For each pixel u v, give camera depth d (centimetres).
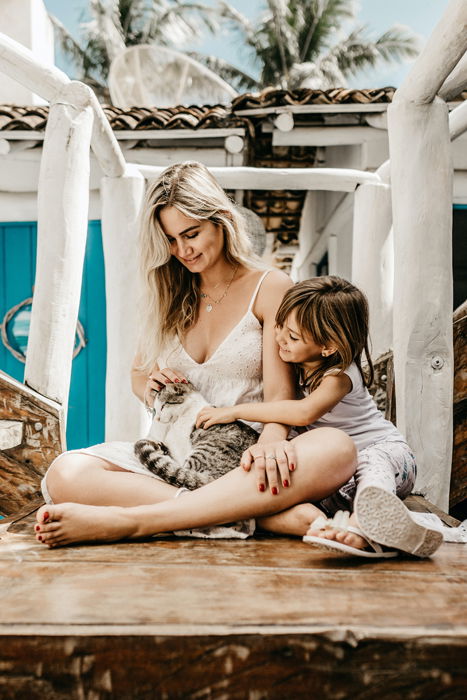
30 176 610
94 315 614
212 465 201
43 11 771
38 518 174
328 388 207
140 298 237
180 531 188
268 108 570
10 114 564
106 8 2027
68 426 617
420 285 323
